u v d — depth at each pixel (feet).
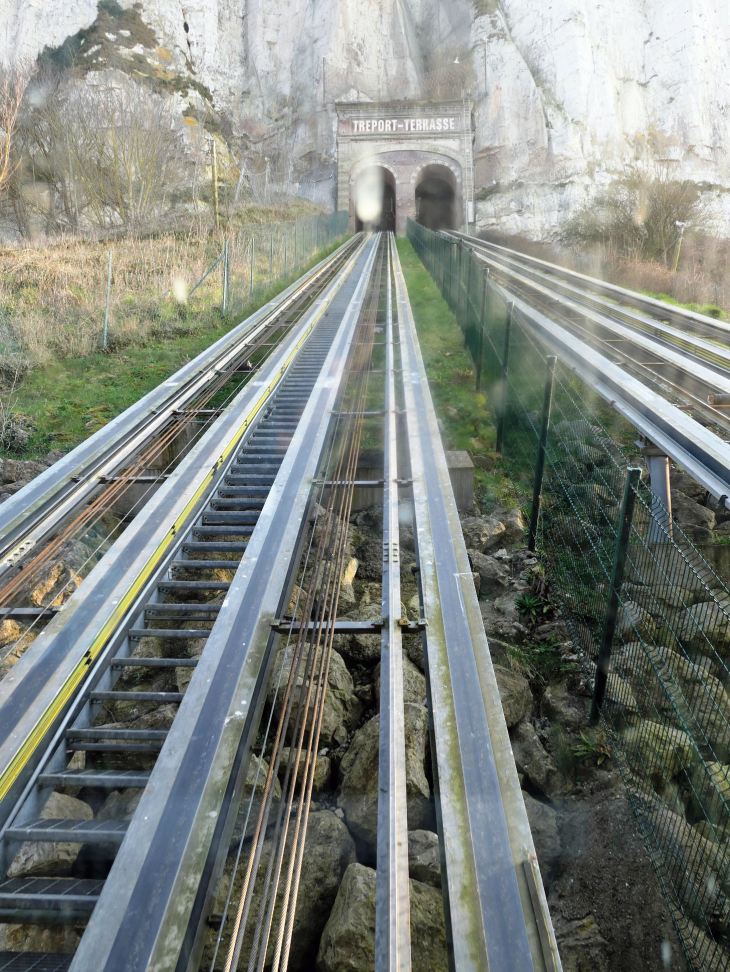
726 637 20.70
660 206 113.19
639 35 218.79
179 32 212.64
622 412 27.17
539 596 23.29
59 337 47.03
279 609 17.04
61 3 198.59
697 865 13.32
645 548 19.27
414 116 184.44
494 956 8.68
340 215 153.28
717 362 37.09
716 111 218.59
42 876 12.30
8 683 14.39
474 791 11.10
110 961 8.90
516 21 220.84
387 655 14.57
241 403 31.42
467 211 186.39
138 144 108.58
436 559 17.97
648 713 17.20
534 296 53.62
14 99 99.50
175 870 10.11
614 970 12.22
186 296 59.21
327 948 11.39
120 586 17.72
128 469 26.63
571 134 200.64
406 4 257.34
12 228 110.52
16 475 28.68
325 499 25.76
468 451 34.40
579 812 15.19
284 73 229.04
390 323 47.80
